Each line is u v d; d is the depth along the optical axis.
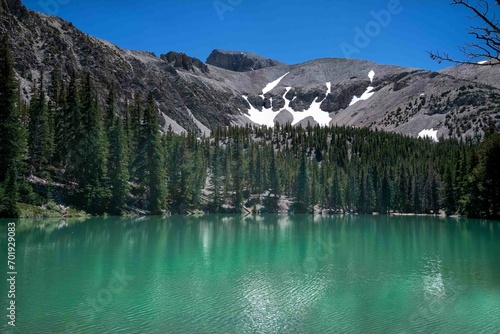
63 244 40.84
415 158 159.12
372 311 20.50
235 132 196.50
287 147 186.75
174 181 99.44
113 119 92.44
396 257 36.78
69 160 77.69
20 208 62.06
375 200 132.00
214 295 22.98
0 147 60.00
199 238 49.62
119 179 79.19
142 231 54.97
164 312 19.81
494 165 90.00
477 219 94.75
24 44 174.50
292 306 21.20
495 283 26.66
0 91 62.47
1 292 22.73
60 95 98.44
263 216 105.38
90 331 17.08
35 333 16.67
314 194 125.56
